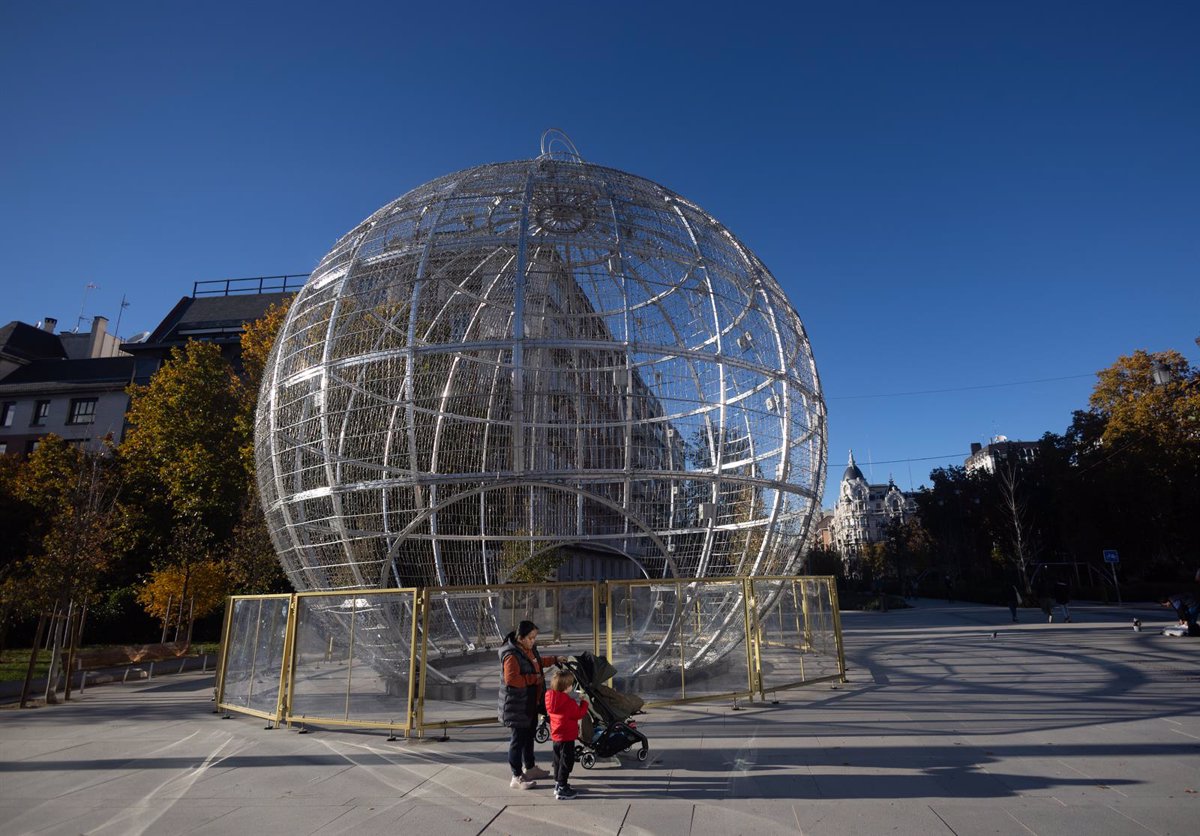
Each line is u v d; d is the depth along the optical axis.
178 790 6.19
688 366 10.55
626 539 10.34
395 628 9.77
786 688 10.25
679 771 6.39
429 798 5.86
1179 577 43.28
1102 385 41.06
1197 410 35.88
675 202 11.48
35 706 11.39
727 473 9.91
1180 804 5.18
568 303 11.52
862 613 39.38
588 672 6.66
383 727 8.28
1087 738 7.24
